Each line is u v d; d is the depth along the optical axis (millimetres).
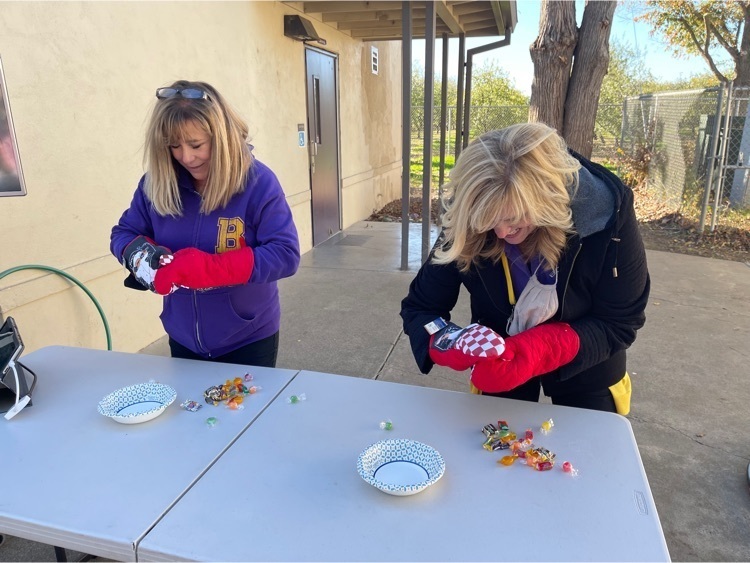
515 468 1136
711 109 7695
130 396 1392
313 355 3396
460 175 1122
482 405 1390
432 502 1033
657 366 3293
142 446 1220
